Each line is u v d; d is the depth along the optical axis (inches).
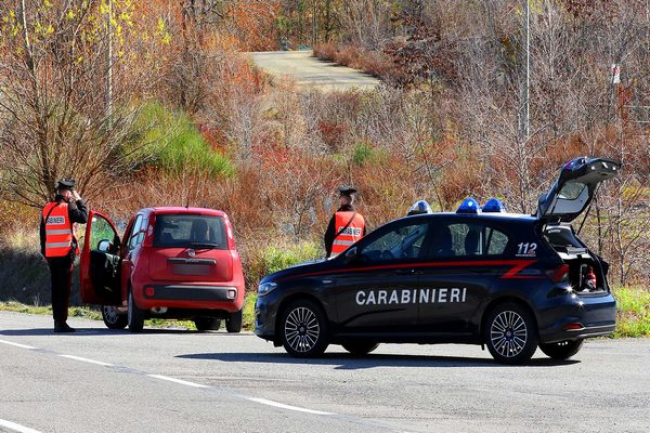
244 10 7760.8
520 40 5088.6
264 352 1675.7
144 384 1256.8
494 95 3966.5
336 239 2100.1
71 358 1507.1
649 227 2498.8
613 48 4173.2
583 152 2930.6
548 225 1517.0
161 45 3341.5
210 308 2039.9
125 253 2133.4
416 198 2952.8
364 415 1062.4
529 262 1475.1
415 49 6028.5
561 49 4220.0
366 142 3848.4
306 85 7411.4
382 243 1577.3
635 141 2851.9
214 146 4323.3
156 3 5078.7
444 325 1515.7
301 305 1601.9
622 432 977.5
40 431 957.8
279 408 1097.4
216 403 1124.5
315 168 3358.8
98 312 2652.6
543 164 2810.0
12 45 3041.3
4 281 3107.8
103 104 3110.2
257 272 2731.3
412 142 3319.4
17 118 3051.2
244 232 2947.8
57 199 1999.3
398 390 1232.2
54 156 3073.3
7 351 1588.3
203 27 6520.7
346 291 1576.0
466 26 6127.0
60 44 3061.0
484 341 1498.5
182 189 3206.2
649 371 1413.6
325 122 5428.2
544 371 1408.7
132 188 3341.5
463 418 1047.0
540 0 5059.1
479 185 2935.5
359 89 6771.7
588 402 1146.0
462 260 1512.1
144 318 2053.4
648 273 2477.9
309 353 1592.0
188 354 1611.7
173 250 2033.7
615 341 1859.0
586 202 1523.1
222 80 5565.9
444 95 4845.0
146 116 3563.0
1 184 3189.0
